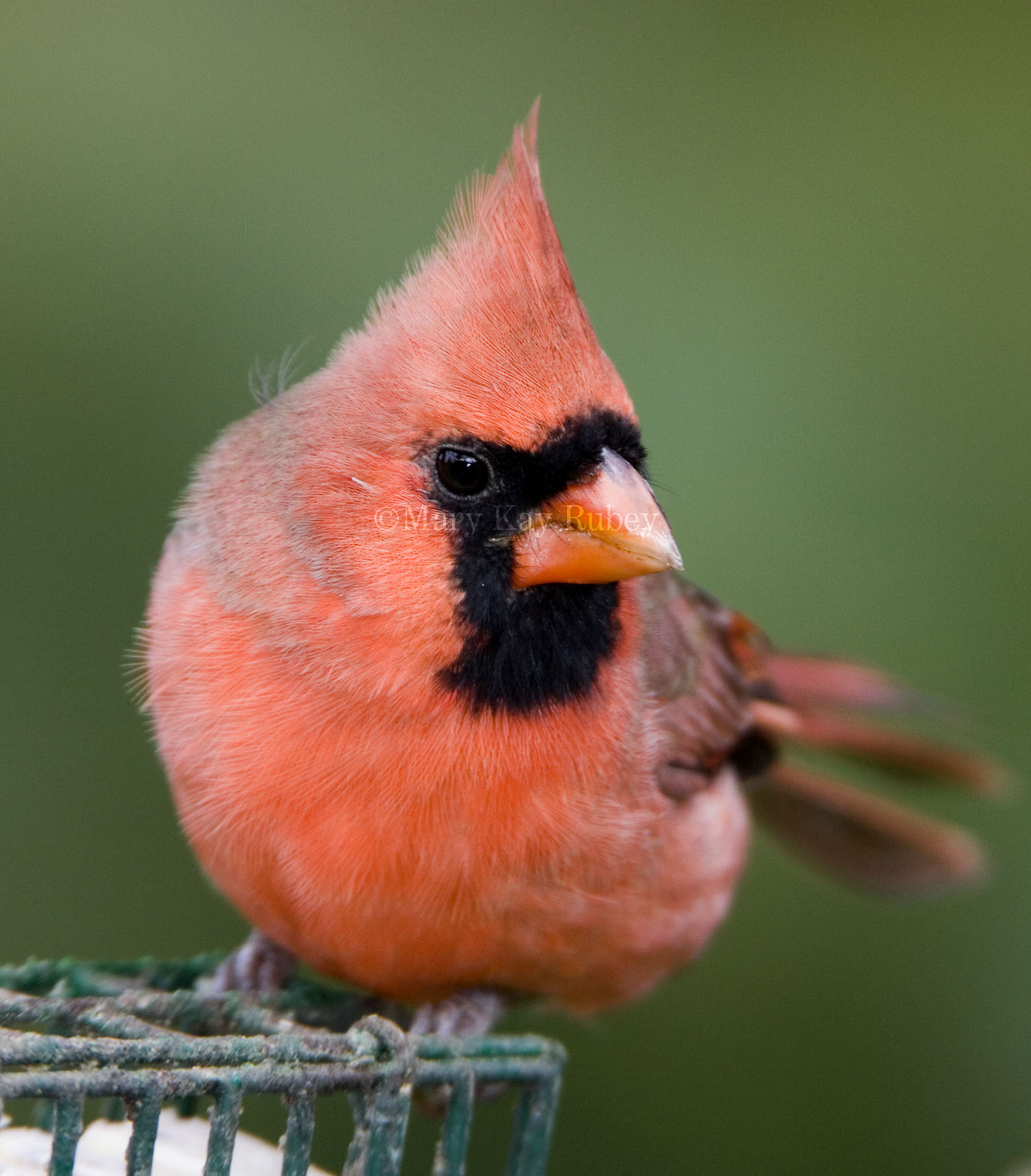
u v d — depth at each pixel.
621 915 6.03
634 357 8.83
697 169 9.27
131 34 8.96
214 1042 4.71
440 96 9.16
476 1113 8.59
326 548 5.41
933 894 8.59
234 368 8.55
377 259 8.72
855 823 8.64
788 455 8.72
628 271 8.99
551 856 5.64
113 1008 5.11
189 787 5.72
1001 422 8.84
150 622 6.04
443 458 5.33
